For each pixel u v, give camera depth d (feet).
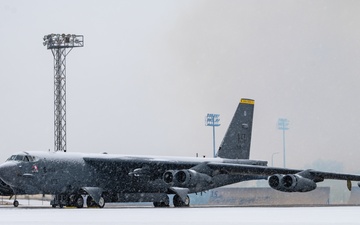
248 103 555.28
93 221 222.07
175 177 449.06
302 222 209.97
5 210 362.94
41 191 430.61
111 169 466.70
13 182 417.90
